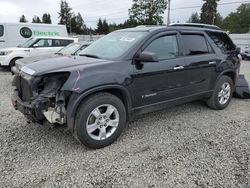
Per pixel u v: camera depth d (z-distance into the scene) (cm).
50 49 1143
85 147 352
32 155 329
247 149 351
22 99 354
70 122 322
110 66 347
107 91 355
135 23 4484
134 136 390
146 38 387
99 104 336
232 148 353
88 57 399
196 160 320
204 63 462
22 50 1077
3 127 420
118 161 317
